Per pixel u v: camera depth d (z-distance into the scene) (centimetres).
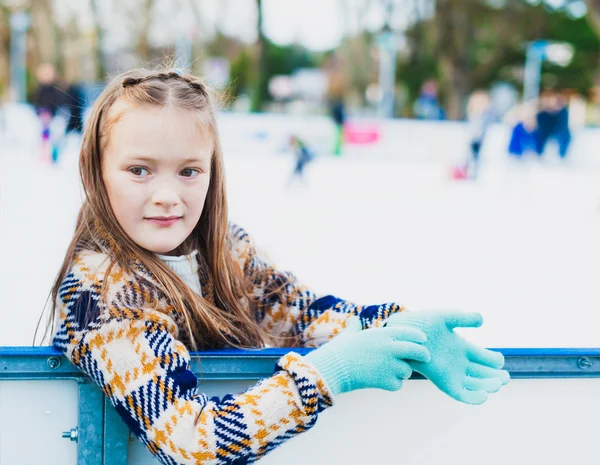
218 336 127
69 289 115
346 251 480
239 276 146
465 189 1014
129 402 105
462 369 118
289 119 1412
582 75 2970
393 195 888
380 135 1477
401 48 2761
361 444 126
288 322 149
